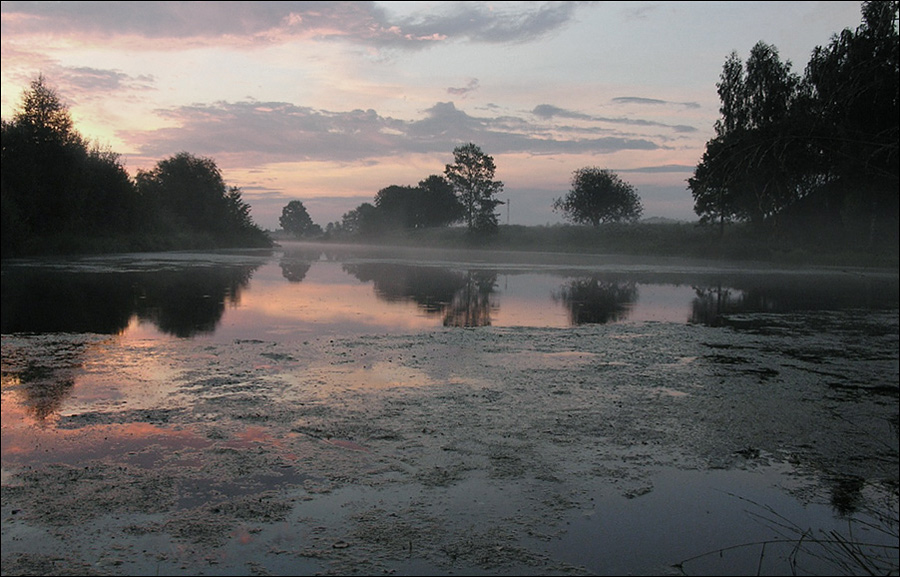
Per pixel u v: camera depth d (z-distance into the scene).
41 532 3.71
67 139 39.62
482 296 17.75
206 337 10.26
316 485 4.47
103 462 4.78
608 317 13.61
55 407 6.19
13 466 4.68
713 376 8.12
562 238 70.12
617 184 74.44
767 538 3.89
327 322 12.17
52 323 11.52
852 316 14.69
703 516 4.18
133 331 10.76
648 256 52.47
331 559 3.51
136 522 3.86
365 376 7.73
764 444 5.57
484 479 4.67
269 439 5.38
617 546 3.76
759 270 33.53
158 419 5.85
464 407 6.46
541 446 5.39
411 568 3.46
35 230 38.81
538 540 3.81
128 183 47.78
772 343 10.69
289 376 7.65
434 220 109.00
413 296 17.41
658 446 5.47
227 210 70.12
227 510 4.05
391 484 4.53
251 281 21.70
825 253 37.81
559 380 7.73
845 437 5.77
